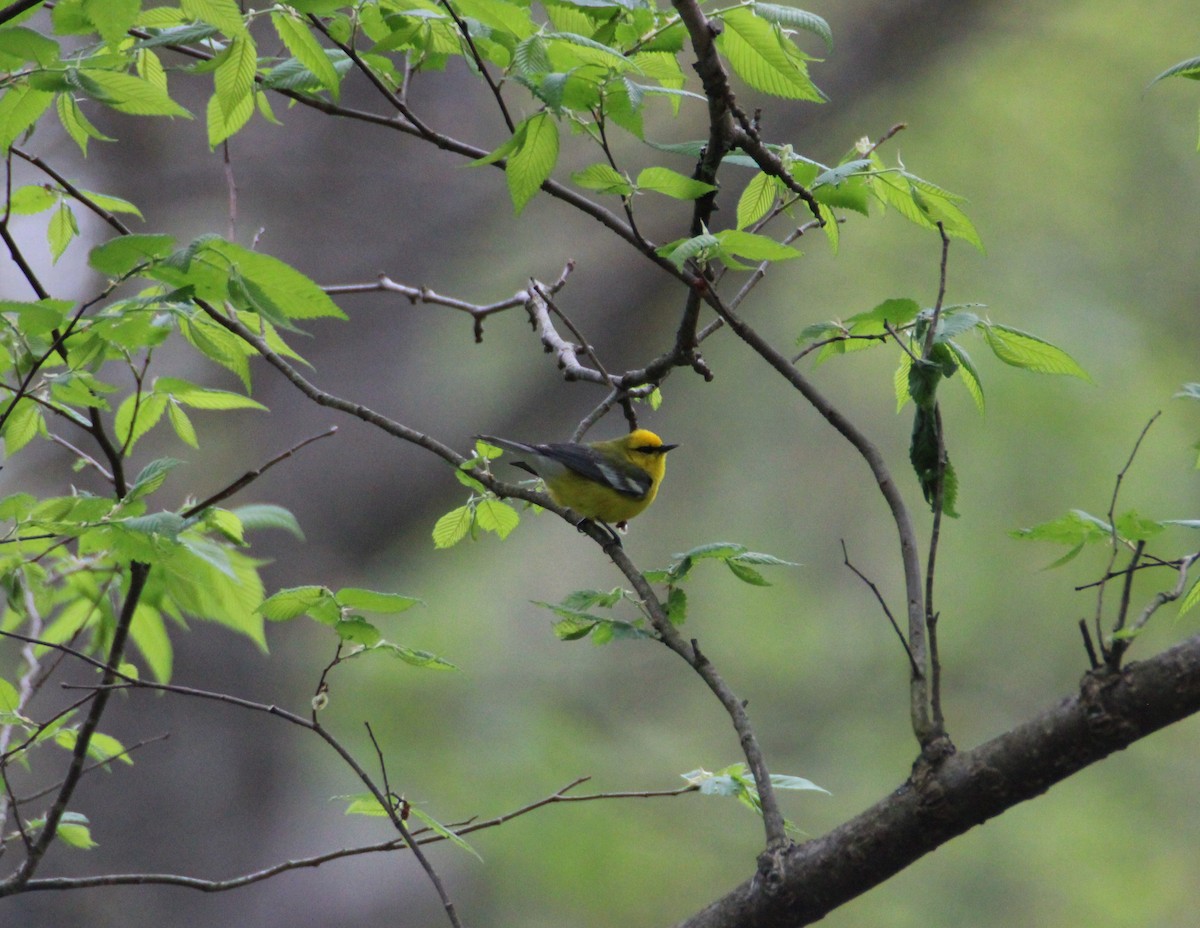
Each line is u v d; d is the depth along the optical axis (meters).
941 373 5.18
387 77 6.73
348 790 15.29
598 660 19.38
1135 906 17.16
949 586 19.77
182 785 12.12
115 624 7.52
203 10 5.31
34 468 12.48
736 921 4.49
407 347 13.75
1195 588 4.56
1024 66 17.92
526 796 15.91
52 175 6.11
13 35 5.04
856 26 15.50
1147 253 19.38
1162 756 19.09
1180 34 17.50
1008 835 18.08
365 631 5.39
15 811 5.89
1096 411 19.00
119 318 5.60
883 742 18.72
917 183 5.63
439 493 13.52
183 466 12.71
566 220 15.08
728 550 5.68
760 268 6.49
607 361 14.85
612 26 5.70
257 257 5.21
